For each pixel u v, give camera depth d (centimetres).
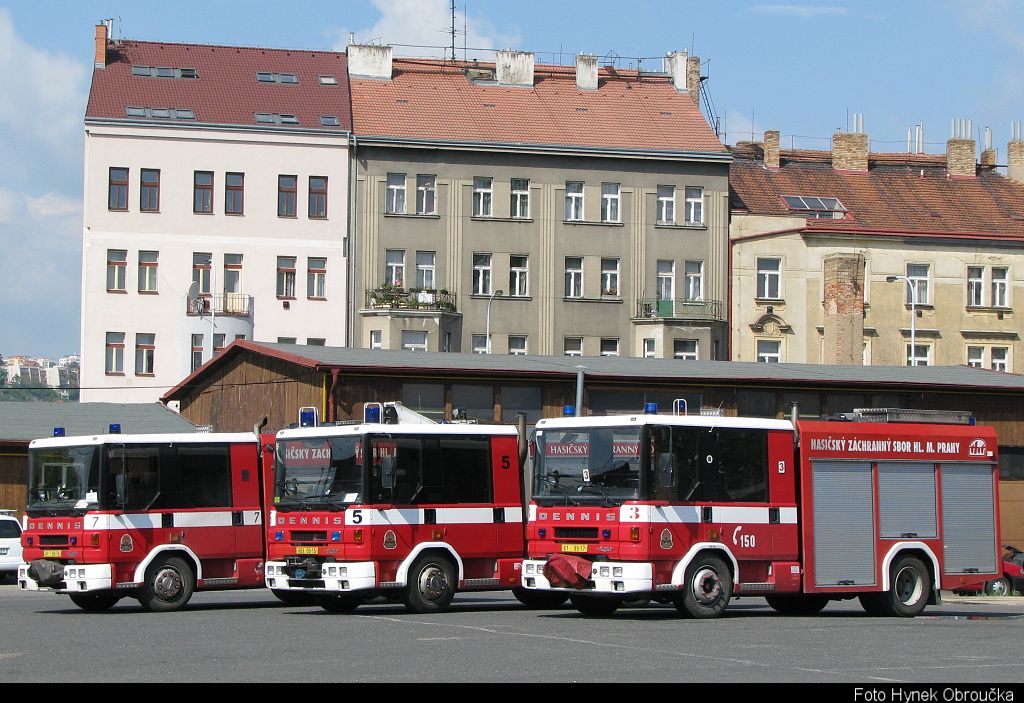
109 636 2009
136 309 7006
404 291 7112
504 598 3138
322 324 7156
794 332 7525
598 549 2261
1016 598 3397
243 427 5234
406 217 7269
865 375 5347
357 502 2389
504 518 2544
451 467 2497
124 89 7188
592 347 7419
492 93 7725
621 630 2066
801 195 7900
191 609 2673
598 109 7756
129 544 2561
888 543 2455
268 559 2509
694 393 4975
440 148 7300
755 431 2358
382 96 7531
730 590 2303
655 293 7519
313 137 7175
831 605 2875
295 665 1625
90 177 6988
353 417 4581
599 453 2295
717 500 2298
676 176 7569
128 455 2588
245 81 7406
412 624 2191
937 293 7594
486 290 7362
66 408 5631
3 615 2514
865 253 7550
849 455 2434
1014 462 5334
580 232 7450
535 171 7425
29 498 2631
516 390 4791
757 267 7556
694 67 8200
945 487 2531
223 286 7094
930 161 8331
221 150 7112
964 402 5278
